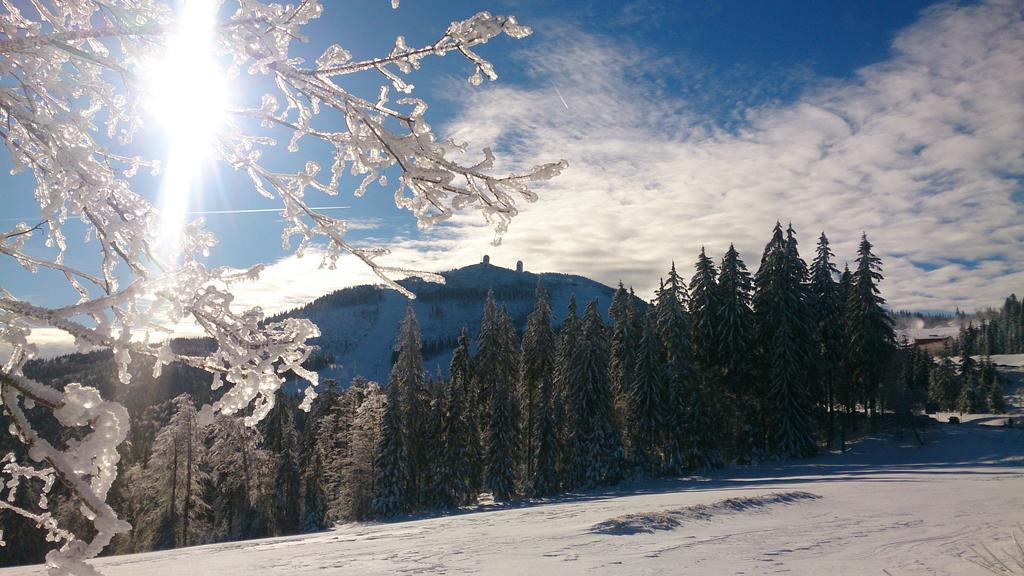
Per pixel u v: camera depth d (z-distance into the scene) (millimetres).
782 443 37188
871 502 17406
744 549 11172
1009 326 133875
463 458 38562
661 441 37000
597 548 12023
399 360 41219
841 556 10156
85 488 1582
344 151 2908
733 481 30359
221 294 2338
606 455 35969
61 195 2193
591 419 36875
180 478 36188
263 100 2816
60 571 1545
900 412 44531
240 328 2480
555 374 43125
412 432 40094
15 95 2396
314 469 43500
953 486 20859
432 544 13773
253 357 2432
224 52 2531
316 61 2672
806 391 37969
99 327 1871
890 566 9086
